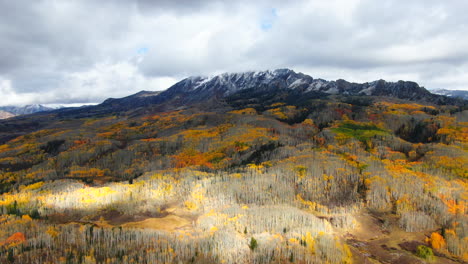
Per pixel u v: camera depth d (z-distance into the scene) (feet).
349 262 407.64
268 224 495.00
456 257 435.53
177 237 449.89
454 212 552.00
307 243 427.74
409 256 432.66
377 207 599.57
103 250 398.01
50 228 473.67
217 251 401.08
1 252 373.40
